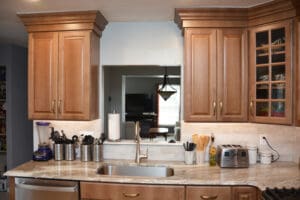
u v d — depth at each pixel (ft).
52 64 9.39
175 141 10.12
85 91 9.21
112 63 10.28
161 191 7.56
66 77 9.32
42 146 9.77
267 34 8.39
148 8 8.77
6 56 14.64
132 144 10.02
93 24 9.14
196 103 8.88
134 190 7.64
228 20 8.79
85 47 9.19
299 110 7.58
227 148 8.80
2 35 12.35
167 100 10.28
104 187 7.73
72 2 8.26
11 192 8.21
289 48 7.86
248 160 8.82
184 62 9.04
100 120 10.33
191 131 9.90
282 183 7.15
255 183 7.25
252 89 8.66
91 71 9.31
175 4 8.42
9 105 14.64
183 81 9.78
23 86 15.76
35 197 7.96
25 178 8.19
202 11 8.70
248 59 8.79
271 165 9.09
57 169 8.54
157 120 10.32
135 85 10.39
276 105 8.21
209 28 8.85
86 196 7.80
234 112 8.84
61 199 7.84
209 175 7.93
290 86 7.84
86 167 8.80
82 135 10.27
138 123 9.69
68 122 10.39
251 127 9.75
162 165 9.18
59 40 9.33
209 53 8.84
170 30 10.14
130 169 9.32
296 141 9.32
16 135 15.08
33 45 9.49
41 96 9.47
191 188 7.49
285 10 7.91
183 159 9.87
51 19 9.24
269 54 8.27
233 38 8.82
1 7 8.68
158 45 10.17
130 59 10.25
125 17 9.66
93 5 8.52
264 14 8.35
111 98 10.43
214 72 8.83
